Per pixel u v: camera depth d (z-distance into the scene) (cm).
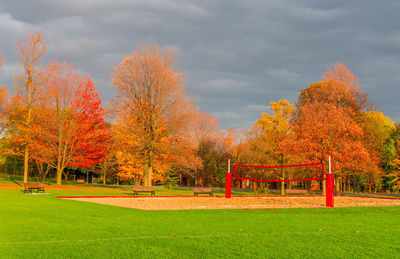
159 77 3956
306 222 1631
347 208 2473
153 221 1558
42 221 1452
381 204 2841
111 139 4038
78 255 935
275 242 1132
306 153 4062
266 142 5369
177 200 2909
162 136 4038
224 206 2370
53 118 4144
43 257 910
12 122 4022
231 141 7512
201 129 7025
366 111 5112
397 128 7000
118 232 1253
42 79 4009
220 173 6512
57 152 4184
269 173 4966
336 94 4859
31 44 3928
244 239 1167
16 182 4175
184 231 1302
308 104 4866
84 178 6925
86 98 4259
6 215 1588
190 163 4147
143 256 939
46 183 4391
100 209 1984
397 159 5869
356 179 6538
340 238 1220
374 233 1341
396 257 975
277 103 6028
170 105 4000
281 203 2828
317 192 5412
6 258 892
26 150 3938
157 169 4556
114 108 3944
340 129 3991
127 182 6122
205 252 989
